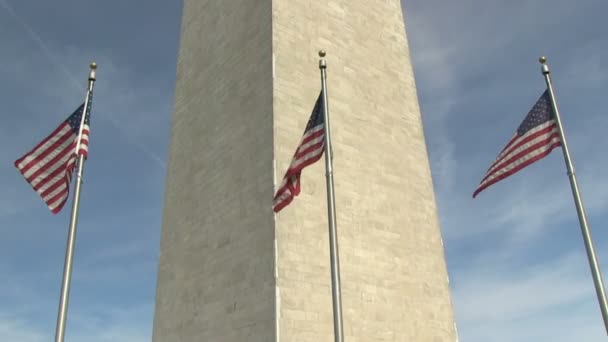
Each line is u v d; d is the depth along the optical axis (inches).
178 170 1050.1
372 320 792.3
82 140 601.0
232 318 767.7
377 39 1072.8
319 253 769.6
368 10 1090.7
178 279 933.2
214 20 1093.8
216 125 964.6
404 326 831.7
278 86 847.1
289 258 733.9
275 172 774.5
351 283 790.5
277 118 816.9
